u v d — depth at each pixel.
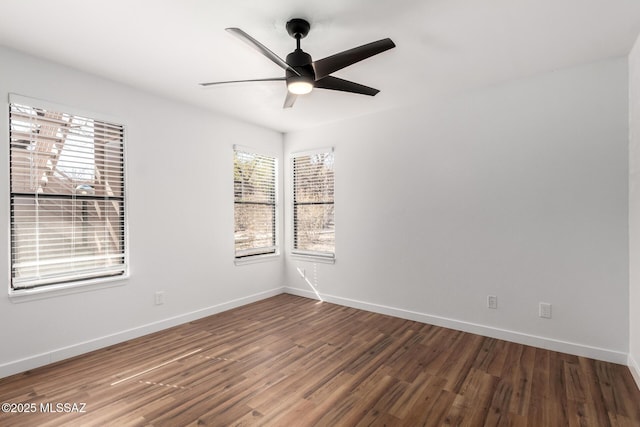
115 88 3.01
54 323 2.64
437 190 3.47
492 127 3.14
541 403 2.07
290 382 2.34
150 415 1.96
